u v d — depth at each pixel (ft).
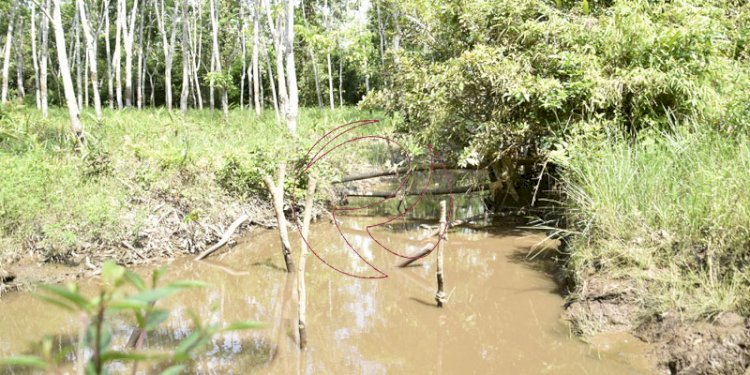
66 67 28.63
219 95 115.14
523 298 18.70
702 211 15.80
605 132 23.39
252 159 29.37
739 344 12.06
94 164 26.05
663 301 14.34
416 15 33.96
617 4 25.80
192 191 26.37
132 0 89.86
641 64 23.73
